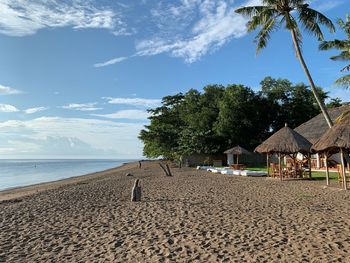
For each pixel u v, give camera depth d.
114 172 48.38
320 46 20.81
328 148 16.84
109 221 10.47
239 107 48.34
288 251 6.86
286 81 54.56
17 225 10.48
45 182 37.25
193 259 6.63
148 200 14.56
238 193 15.93
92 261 6.73
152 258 6.78
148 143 60.50
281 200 13.34
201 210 11.69
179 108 61.81
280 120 53.41
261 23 20.77
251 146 49.56
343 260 6.22
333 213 10.38
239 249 7.14
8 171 70.44
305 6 19.64
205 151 48.41
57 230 9.59
